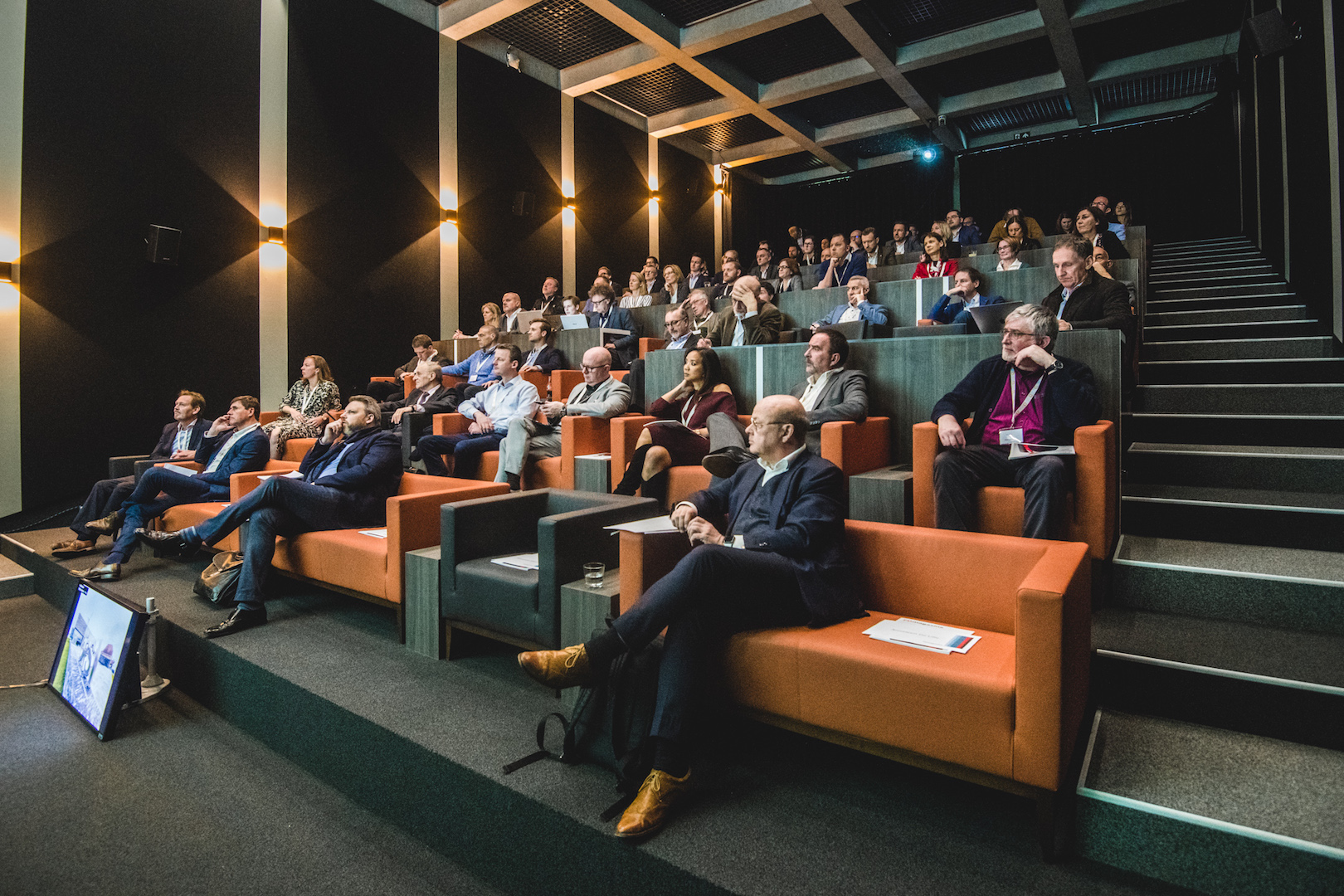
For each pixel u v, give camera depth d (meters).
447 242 7.56
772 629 1.79
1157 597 2.10
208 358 5.81
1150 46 7.98
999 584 1.79
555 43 8.19
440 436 3.99
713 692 1.77
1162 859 1.33
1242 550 2.24
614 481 3.38
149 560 3.87
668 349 3.86
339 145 6.68
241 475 3.56
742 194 11.91
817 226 11.98
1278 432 2.88
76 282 5.14
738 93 8.67
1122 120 9.61
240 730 2.40
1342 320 3.48
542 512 2.80
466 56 7.79
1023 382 2.42
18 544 4.23
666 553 1.98
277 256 6.23
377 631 2.73
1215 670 1.65
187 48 5.71
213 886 1.60
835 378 3.12
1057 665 1.33
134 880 1.61
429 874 1.67
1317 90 3.94
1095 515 2.15
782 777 1.69
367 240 6.88
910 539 1.93
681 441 3.25
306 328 6.43
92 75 5.21
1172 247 7.03
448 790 1.72
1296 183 4.41
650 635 1.65
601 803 1.54
